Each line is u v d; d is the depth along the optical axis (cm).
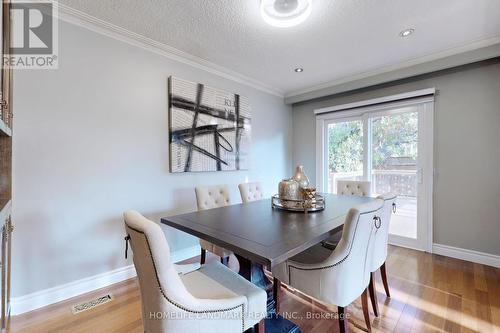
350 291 133
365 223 133
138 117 235
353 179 362
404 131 312
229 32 222
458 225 274
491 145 253
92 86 206
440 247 286
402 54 267
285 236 127
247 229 140
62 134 191
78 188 200
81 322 166
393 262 264
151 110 245
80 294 200
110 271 218
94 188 208
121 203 225
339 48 253
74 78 197
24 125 175
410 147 307
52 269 188
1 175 136
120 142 223
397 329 159
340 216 169
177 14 195
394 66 295
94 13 194
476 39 235
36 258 181
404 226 313
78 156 199
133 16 198
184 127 268
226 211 188
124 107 225
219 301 102
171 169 259
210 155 296
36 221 181
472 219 265
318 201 209
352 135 362
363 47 251
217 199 249
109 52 216
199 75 288
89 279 206
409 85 305
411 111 305
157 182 250
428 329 159
